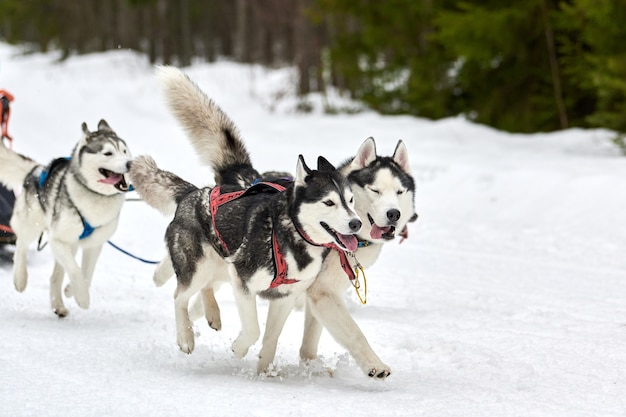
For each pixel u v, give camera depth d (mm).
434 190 11211
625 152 13406
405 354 4453
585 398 3506
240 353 4148
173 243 4500
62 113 18219
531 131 16234
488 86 16812
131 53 32812
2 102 6477
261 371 4105
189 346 4309
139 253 7707
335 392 3676
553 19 15172
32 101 19016
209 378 3883
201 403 3385
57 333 4684
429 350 4508
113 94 21531
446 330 4992
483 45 15391
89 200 5266
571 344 4543
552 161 12531
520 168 11867
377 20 18109
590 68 14391
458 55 16000
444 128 16016
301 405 3395
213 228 4273
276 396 3535
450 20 15414
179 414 3209
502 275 6914
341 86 22562
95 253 5613
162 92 5141
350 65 18625
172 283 6438
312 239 3928
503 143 14648
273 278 3959
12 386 3537
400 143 4785
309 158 13414
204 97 5113
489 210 10188
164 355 4305
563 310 5566
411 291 6230
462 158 13141
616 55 13141
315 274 4043
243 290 4055
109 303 5684
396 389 3764
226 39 36531
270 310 4176
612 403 3430
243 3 29562
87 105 19453
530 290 6281
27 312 5301
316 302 4145
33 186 5621
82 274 5238
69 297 5586
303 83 21719
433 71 17359
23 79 23281
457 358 4301
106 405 3309
